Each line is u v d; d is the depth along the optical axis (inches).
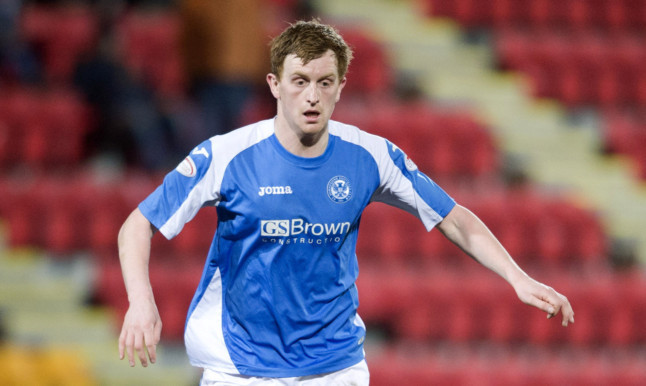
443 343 1305.4
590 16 2102.6
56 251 1326.3
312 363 500.4
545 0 2087.8
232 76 1359.5
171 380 1164.5
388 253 1417.3
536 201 1534.2
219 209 499.8
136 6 1863.9
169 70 1722.4
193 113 1445.6
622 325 1366.9
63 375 1092.5
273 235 486.9
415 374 1155.9
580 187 1694.1
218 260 506.6
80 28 1766.7
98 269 1282.0
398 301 1299.2
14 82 1608.0
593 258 1499.8
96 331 1215.6
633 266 1557.6
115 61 1496.1
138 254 470.3
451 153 1637.6
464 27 2042.3
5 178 1454.2
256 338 502.9
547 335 1337.4
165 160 1483.8
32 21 1788.9
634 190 1702.8
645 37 2079.2
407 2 2050.9
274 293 493.4
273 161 486.6
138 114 1486.2
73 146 1489.9
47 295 1254.3
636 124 1857.8
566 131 1818.4
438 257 1428.4
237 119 1373.0
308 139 483.5
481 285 1334.9
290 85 465.7
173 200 483.5
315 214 487.5
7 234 1323.8
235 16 1354.6
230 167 485.4
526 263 1478.8
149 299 447.5
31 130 1486.2
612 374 1207.6
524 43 1984.5
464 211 518.0
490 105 1852.9
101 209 1344.7
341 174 491.5
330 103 470.3
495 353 1301.7
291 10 1910.7
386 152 506.3
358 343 515.5
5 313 1226.6
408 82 1865.2
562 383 1184.2
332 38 467.5
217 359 506.6
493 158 1669.5
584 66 1936.5
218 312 512.4
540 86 1913.1
